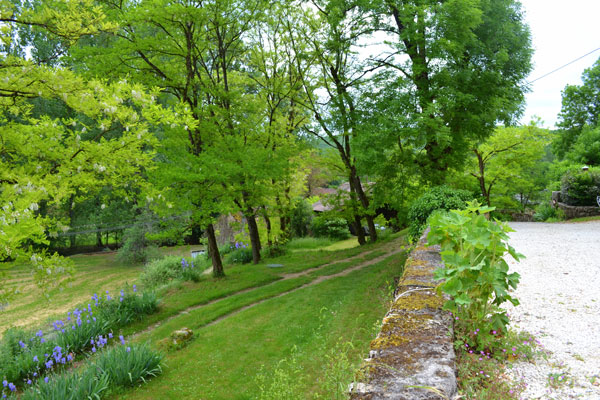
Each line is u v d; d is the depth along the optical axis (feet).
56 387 18.88
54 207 78.28
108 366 21.76
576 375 8.52
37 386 19.90
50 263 22.03
